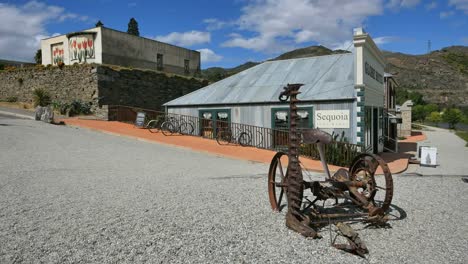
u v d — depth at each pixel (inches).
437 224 230.5
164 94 1085.8
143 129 765.9
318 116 581.0
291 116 223.6
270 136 627.5
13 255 162.9
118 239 185.8
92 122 797.9
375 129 647.8
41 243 177.3
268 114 636.7
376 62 658.8
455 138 1106.7
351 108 555.5
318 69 683.4
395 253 183.2
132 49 1126.4
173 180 343.0
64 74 947.3
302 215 219.5
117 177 347.9
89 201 255.9
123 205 247.8
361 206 242.1
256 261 167.9
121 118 872.3
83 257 163.9
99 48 1025.5
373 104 623.2
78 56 1060.5
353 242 182.2
